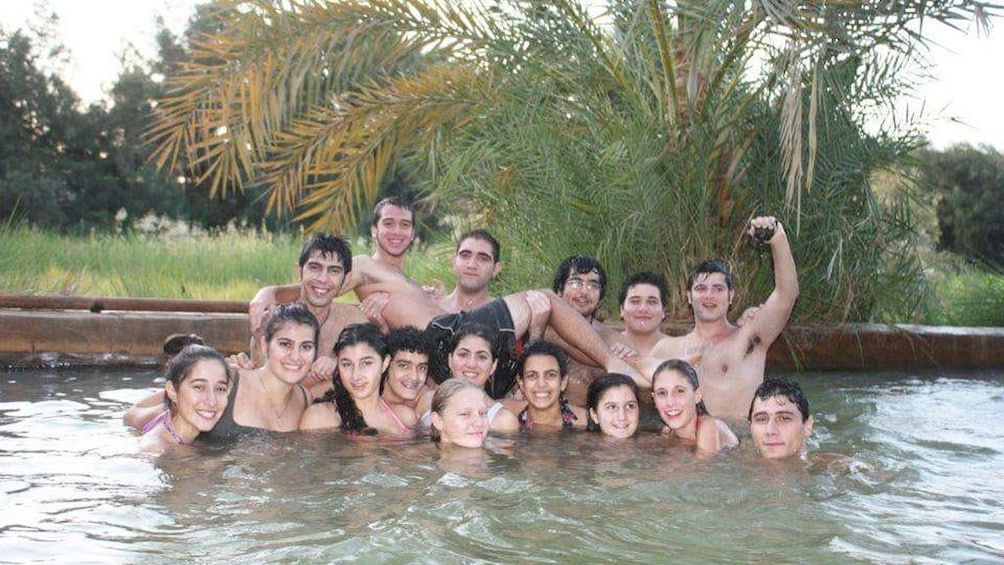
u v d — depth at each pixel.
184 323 8.12
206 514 3.72
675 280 8.56
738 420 6.01
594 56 8.88
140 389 6.82
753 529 3.66
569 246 8.58
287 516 3.70
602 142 8.57
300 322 5.35
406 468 4.54
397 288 6.93
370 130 9.56
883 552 3.41
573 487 4.23
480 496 4.04
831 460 4.89
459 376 5.69
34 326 7.82
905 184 9.20
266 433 5.30
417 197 10.84
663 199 8.45
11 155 27.67
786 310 6.41
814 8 7.75
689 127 8.51
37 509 3.76
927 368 8.83
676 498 4.09
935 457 5.12
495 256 7.04
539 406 5.63
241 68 8.58
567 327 6.38
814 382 7.94
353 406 5.43
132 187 28.91
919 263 9.32
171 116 8.77
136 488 4.10
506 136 8.98
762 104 8.71
